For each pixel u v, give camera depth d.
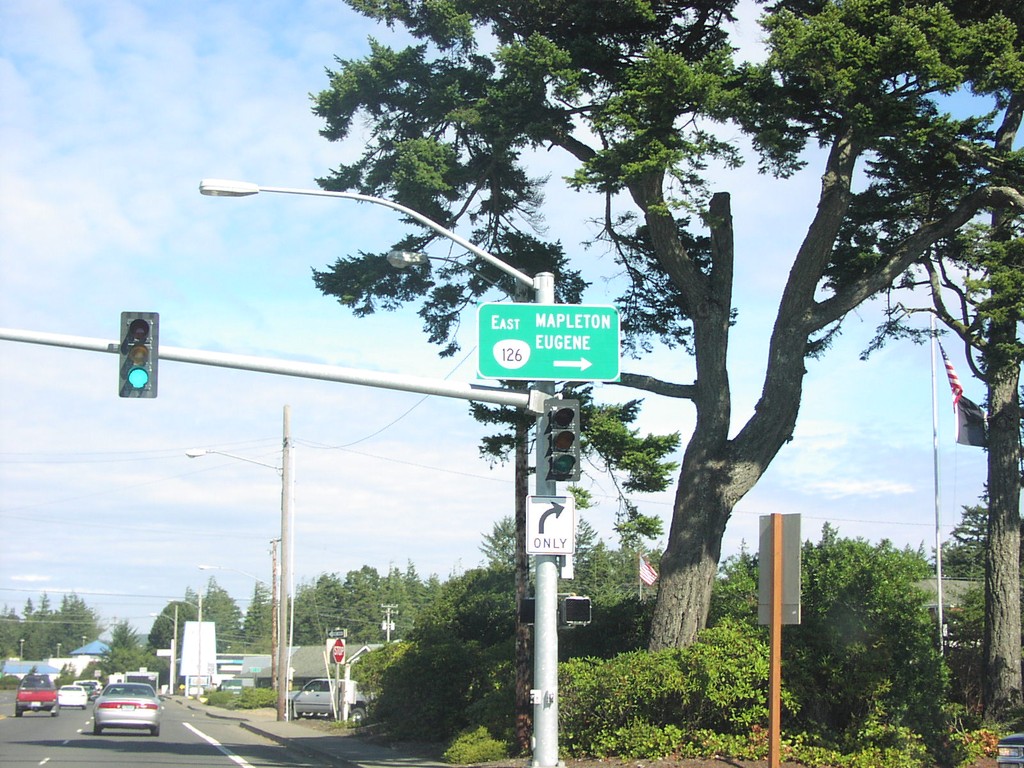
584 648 26.19
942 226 22.83
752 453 22.22
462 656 28.61
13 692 112.88
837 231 22.42
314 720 47.88
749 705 19.97
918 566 20.92
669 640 21.66
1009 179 22.06
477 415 22.75
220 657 144.62
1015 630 26.59
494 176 24.09
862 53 18.77
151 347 16.41
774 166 21.83
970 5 20.77
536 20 22.62
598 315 17.95
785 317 22.47
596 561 66.12
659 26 22.89
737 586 26.00
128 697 35.50
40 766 22.53
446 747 26.14
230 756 26.28
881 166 24.17
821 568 20.73
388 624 56.72
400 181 21.91
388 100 23.09
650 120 19.84
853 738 18.94
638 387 23.06
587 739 20.25
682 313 25.55
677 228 23.45
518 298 20.08
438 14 22.00
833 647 19.64
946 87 18.94
